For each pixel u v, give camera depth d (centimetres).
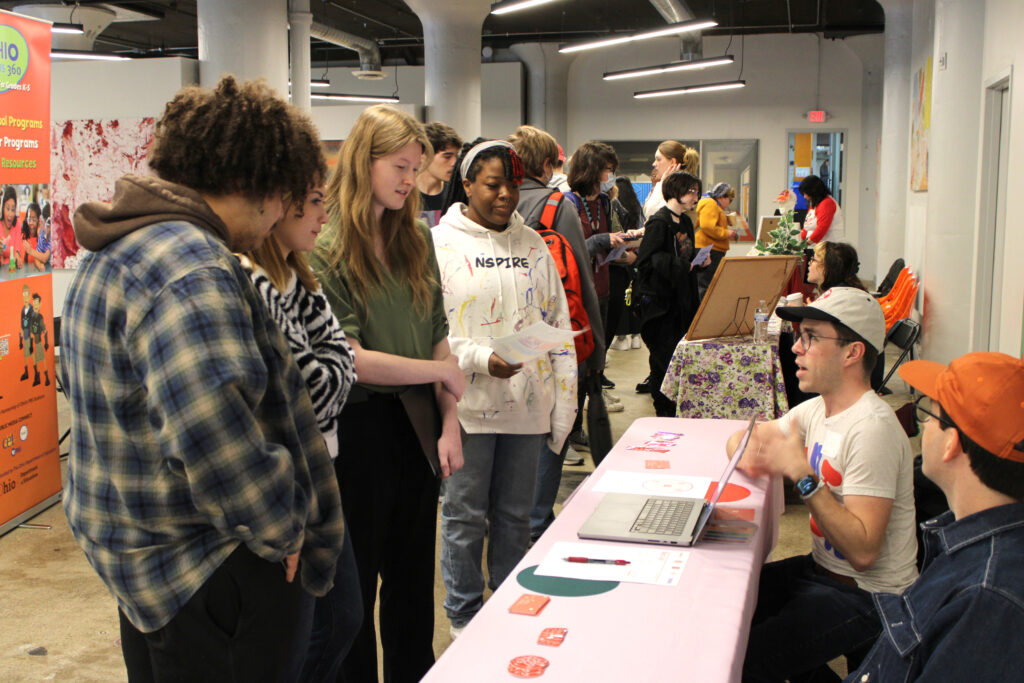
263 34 861
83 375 124
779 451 204
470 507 264
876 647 146
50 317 422
